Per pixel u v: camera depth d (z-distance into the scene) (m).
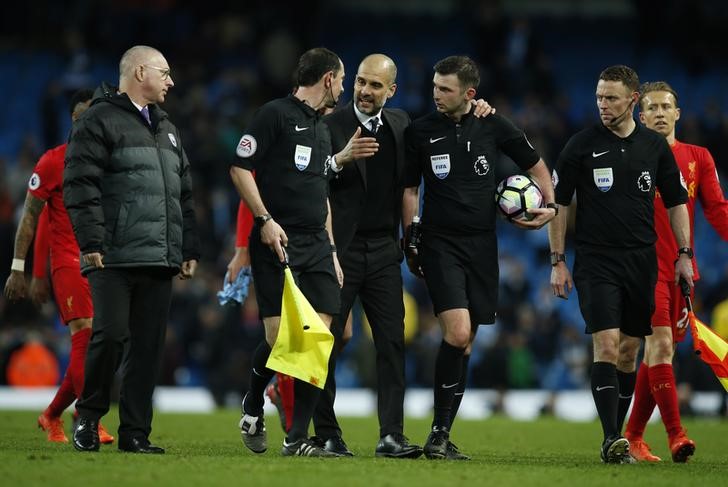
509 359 65.50
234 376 64.12
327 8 110.00
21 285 32.50
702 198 32.75
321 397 28.77
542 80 92.88
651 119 32.50
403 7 112.38
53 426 32.34
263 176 27.50
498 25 95.81
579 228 29.03
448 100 28.22
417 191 29.42
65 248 31.73
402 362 28.59
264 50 98.00
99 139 26.44
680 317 31.77
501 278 73.88
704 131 89.25
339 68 28.06
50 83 89.31
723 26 103.12
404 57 106.44
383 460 26.47
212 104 91.44
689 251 29.75
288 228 27.38
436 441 28.14
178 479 21.38
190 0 102.62
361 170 28.52
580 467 26.20
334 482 21.45
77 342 31.61
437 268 28.28
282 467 23.67
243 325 65.62
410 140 28.88
